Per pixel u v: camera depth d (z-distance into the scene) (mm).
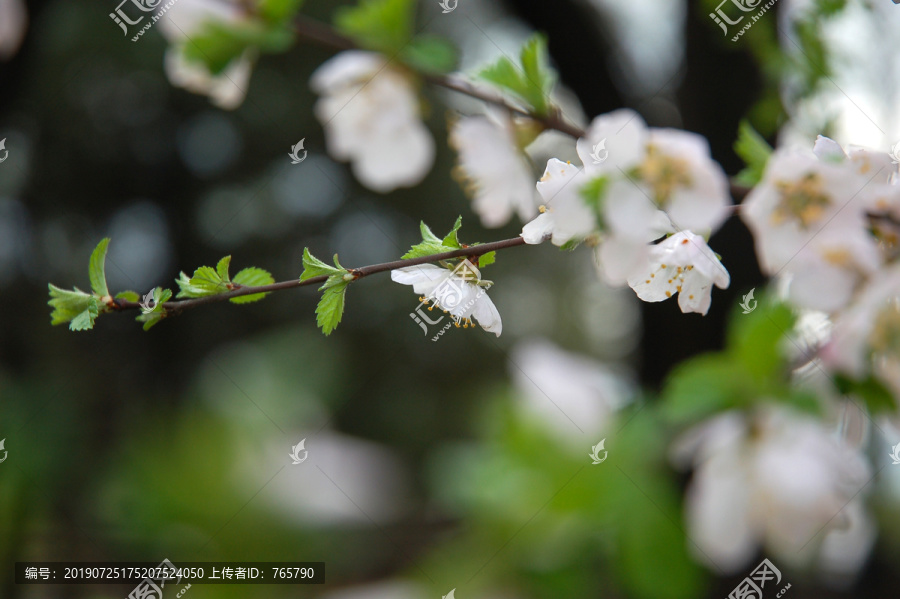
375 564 540
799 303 413
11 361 1222
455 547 437
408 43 488
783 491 419
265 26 482
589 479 428
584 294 2090
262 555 367
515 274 2076
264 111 1719
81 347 1293
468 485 437
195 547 365
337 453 601
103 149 1606
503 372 1957
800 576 643
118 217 1673
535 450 434
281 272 1817
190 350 1502
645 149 414
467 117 464
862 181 412
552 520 430
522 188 464
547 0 682
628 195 411
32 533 448
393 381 1881
